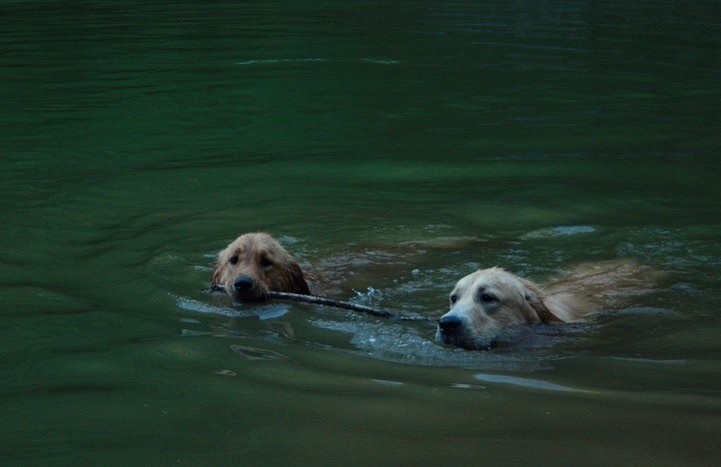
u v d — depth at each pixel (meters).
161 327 8.20
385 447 5.77
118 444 5.82
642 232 10.98
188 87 20.14
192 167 14.08
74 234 10.91
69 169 13.86
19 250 10.27
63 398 6.57
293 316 8.66
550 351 7.77
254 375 7.05
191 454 5.67
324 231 11.34
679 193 12.50
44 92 19.55
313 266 10.24
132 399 6.55
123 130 16.38
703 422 6.12
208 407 6.41
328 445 5.79
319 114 17.70
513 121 17.06
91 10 35.00
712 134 15.80
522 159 14.47
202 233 11.11
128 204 12.15
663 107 18.02
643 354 7.61
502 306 8.31
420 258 10.44
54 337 7.86
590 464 5.51
